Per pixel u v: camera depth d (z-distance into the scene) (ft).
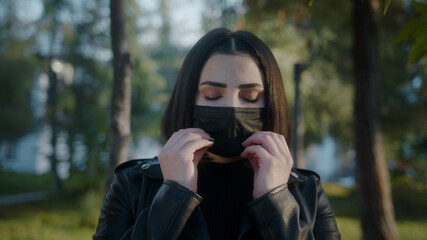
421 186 23.29
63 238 19.75
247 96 3.78
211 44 3.85
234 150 3.74
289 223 3.33
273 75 3.91
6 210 28.14
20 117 43.09
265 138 3.63
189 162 3.47
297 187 4.04
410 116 31.94
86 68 38.99
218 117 3.65
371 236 13.76
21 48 38.50
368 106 13.85
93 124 23.58
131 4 34.09
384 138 30.94
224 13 14.02
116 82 6.37
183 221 3.29
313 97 31.96
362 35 13.79
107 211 3.87
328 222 4.00
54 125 36.55
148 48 42.80
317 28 20.65
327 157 75.61
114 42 6.45
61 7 37.29
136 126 41.83
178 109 3.95
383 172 13.89
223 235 3.93
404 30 4.28
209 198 4.05
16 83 40.16
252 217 3.50
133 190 3.92
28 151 71.92
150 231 3.28
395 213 28.71
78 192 29.22
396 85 30.91
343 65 30.01
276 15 14.43
